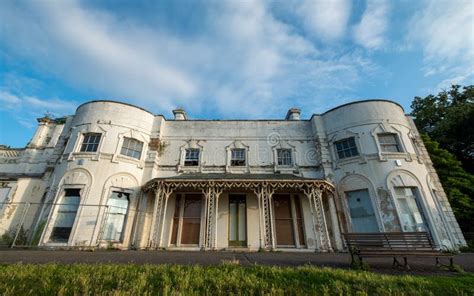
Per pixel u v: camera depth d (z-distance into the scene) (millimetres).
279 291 4277
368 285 4695
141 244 12789
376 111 14875
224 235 13148
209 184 12773
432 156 17234
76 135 14602
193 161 15828
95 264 6227
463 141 20000
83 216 12367
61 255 8086
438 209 12898
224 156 15844
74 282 4477
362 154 14062
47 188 14055
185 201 14234
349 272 5535
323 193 14086
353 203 13680
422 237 7066
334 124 15688
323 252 11500
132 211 13555
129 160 14406
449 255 6457
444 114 23422
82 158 13695
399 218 12297
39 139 19797
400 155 13711
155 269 5496
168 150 15992
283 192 14141
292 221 13766
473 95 23859
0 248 10844
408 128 14938
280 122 17141
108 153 14008
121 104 15609
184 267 5895
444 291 4504
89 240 11969
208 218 12461
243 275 5180
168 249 12453
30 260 6863
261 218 12773
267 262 7309
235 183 12758
